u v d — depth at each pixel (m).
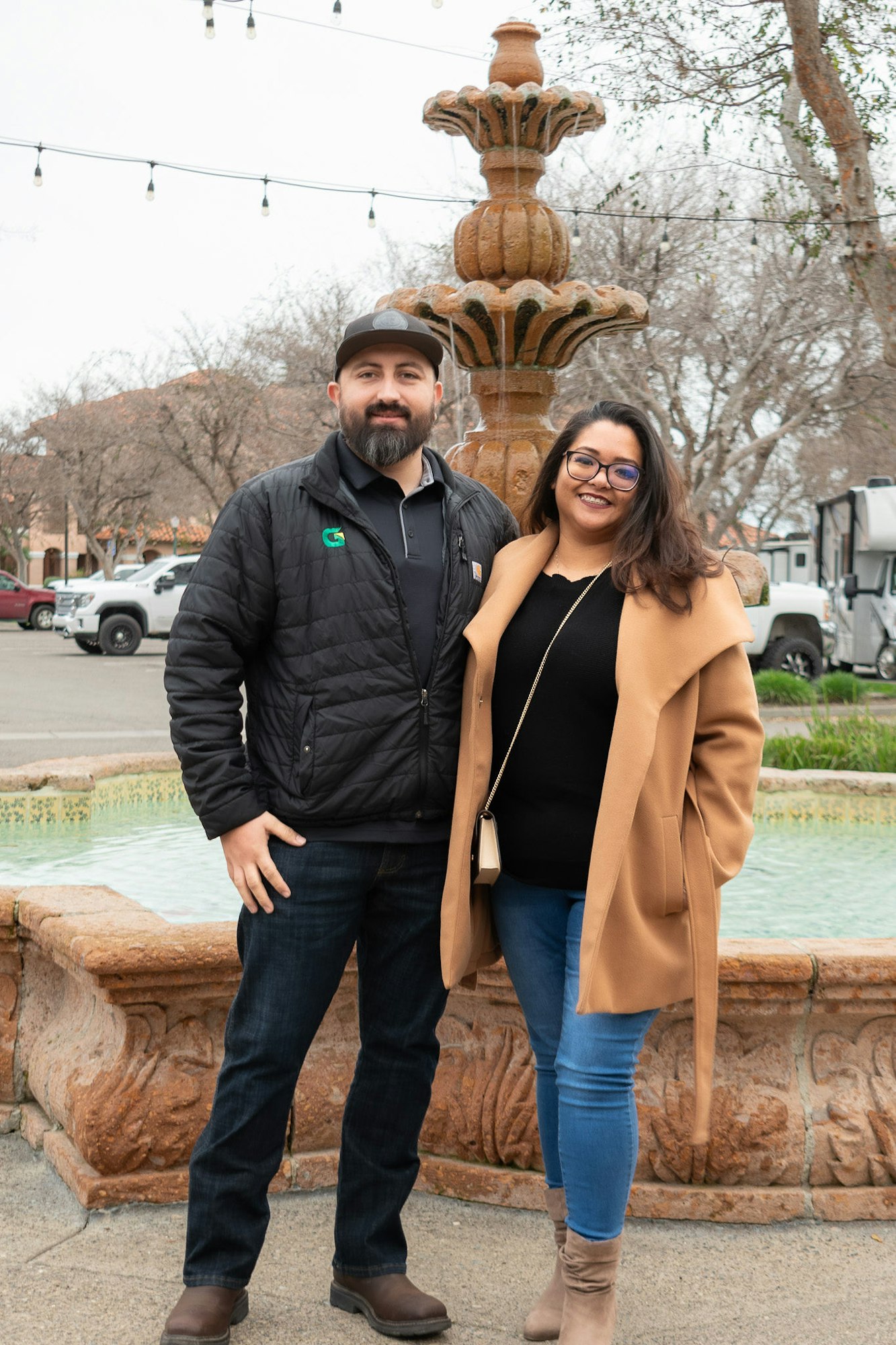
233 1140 2.38
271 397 29.83
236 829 2.36
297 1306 2.52
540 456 5.46
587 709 2.34
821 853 6.13
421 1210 2.92
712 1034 2.32
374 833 2.38
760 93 14.33
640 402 19.61
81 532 48.41
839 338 19.75
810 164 14.26
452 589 2.45
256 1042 2.38
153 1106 2.87
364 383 2.41
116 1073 2.88
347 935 2.43
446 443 24.50
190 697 2.36
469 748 2.40
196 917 4.46
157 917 3.04
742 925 4.62
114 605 23.95
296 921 2.38
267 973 2.39
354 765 2.36
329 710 2.36
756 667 18.86
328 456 2.43
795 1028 2.92
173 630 2.39
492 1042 3.00
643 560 2.33
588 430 2.41
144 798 6.86
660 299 20.20
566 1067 2.27
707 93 14.36
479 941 2.53
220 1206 2.38
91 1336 2.36
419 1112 2.52
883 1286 2.59
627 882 2.26
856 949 2.88
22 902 3.19
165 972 2.81
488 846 2.36
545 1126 2.48
